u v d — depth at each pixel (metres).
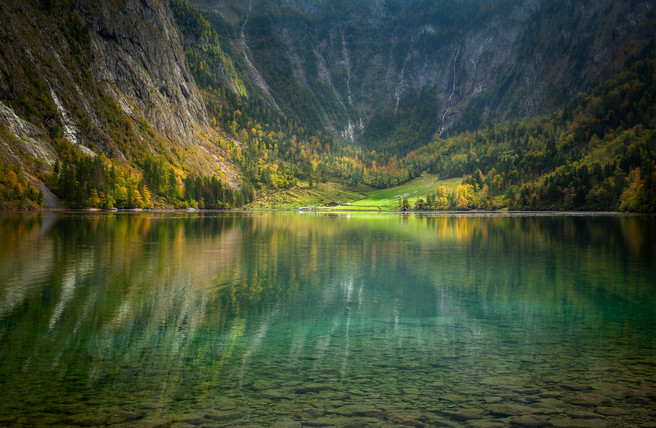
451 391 15.34
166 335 21.95
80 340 20.95
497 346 20.58
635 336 22.17
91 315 25.48
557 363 18.20
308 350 19.89
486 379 16.42
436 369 17.50
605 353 19.48
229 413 13.57
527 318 25.97
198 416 13.37
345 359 18.67
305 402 14.41
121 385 15.73
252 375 16.78
